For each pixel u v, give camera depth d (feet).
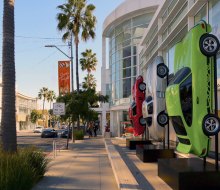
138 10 126.41
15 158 32.65
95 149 83.46
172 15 68.90
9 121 38.91
